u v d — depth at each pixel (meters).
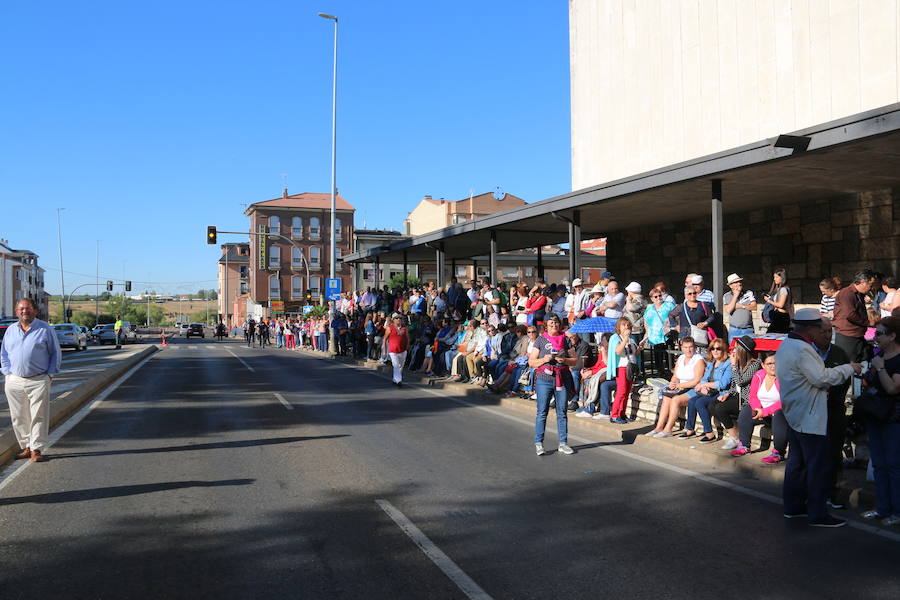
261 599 4.05
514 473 7.32
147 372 20.45
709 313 10.52
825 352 5.66
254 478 7.03
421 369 19.11
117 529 5.38
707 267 17.30
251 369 21.58
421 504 6.10
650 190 12.55
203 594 4.12
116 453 8.28
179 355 31.81
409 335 20.23
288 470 7.39
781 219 15.29
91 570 4.51
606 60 20.36
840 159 9.99
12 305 82.62
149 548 4.93
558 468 7.58
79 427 10.16
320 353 32.62
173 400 13.33
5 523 5.55
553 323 8.48
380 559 4.71
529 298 14.94
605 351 10.81
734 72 16.16
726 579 4.37
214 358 28.62
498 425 10.42
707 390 8.46
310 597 4.07
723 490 6.65
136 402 13.04
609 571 4.50
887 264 13.08
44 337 7.95
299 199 79.31
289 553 4.82
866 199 13.41
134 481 6.91
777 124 15.14
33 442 7.89
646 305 12.48
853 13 13.60
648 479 7.08
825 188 12.91
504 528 5.42
